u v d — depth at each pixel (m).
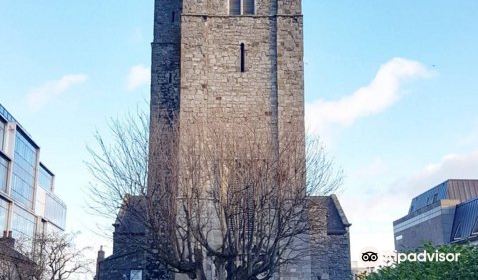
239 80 34.84
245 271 25.95
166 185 27.47
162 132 29.98
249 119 34.16
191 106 34.25
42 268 46.50
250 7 36.31
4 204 74.62
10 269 45.44
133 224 38.31
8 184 76.06
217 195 27.06
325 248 40.56
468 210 70.06
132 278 37.66
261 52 35.34
